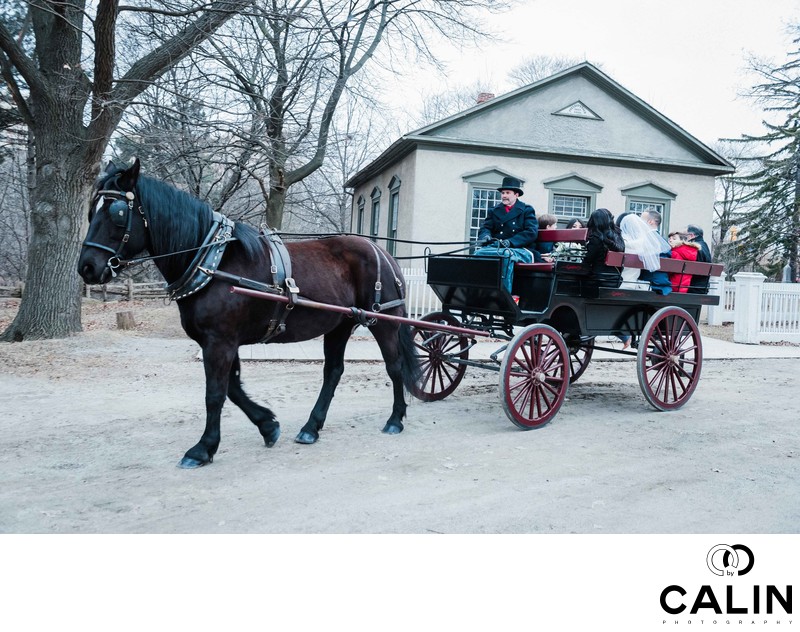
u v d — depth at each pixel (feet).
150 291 79.36
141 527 13.11
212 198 79.00
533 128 60.44
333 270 19.22
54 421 21.49
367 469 16.96
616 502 14.90
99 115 38.04
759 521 13.91
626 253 22.91
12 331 40.47
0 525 13.14
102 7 34.37
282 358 34.22
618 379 31.78
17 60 37.76
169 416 22.26
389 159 66.03
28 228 86.89
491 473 16.80
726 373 34.24
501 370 20.45
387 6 58.13
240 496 14.90
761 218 107.04
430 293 48.65
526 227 22.89
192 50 41.42
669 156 63.82
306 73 54.34
